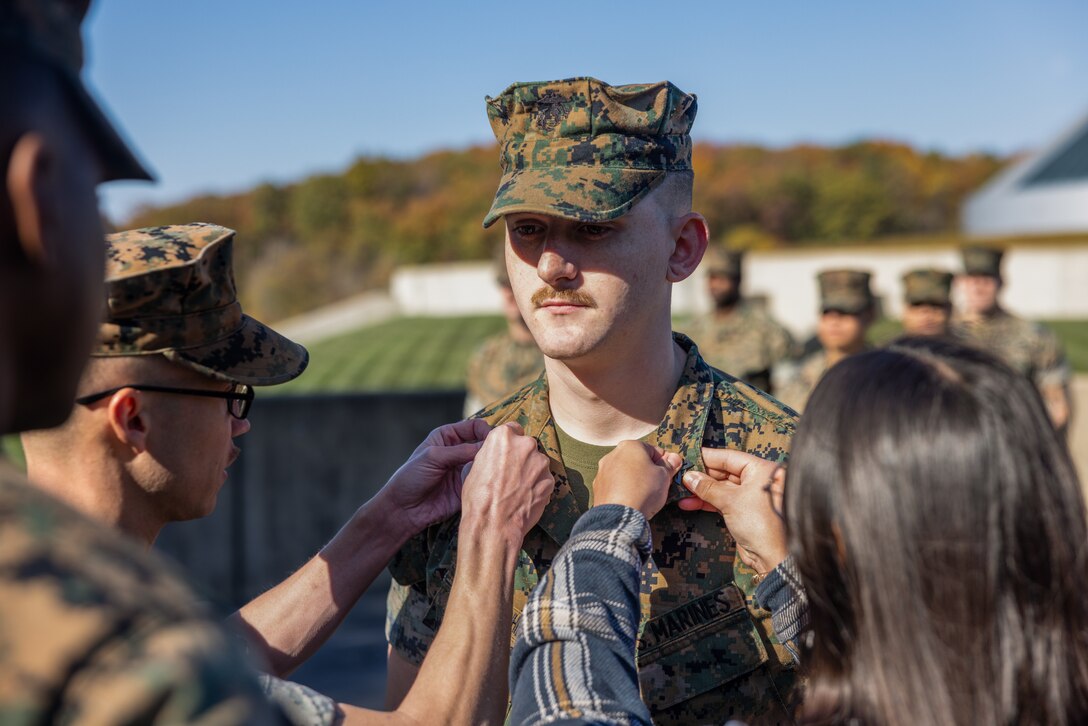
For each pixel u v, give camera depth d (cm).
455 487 202
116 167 97
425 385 2008
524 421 203
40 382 91
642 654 187
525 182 176
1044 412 126
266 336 189
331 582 199
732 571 188
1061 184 3066
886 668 123
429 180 7725
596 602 151
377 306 4053
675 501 187
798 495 133
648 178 179
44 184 84
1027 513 121
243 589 786
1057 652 121
